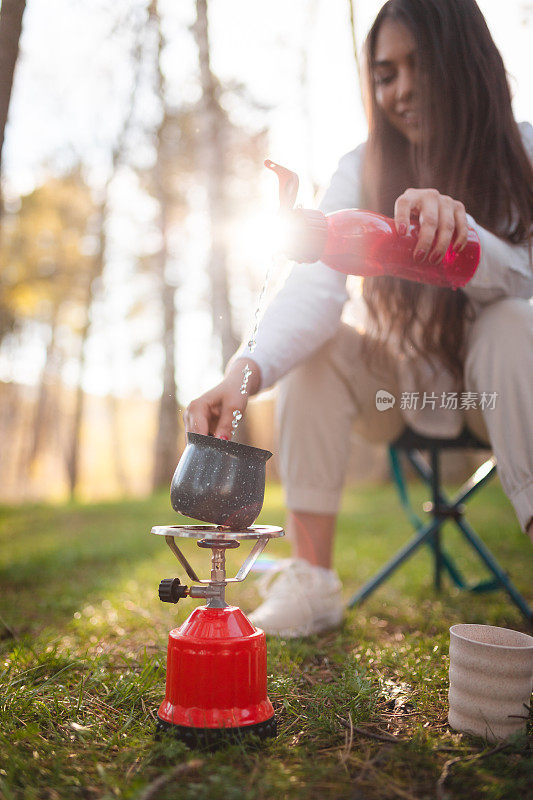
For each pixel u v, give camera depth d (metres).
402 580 2.36
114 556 2.95
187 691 1.01
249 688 1.02
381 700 1.17
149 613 1.80
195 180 9.80
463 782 0.88
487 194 1.42
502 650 1.00
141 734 1.03
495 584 1.93
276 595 1.59
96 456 22.06
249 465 1.03
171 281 11.02
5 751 0.94
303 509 1.64
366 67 1.56
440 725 1.07
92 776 0.90
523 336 1.31
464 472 9.04
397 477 2.18
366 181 1.63
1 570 2.49
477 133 1.41
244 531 1.03
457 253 1.22
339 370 1.64
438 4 1.41
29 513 5.96
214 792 0.83
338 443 1.63
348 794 0.85
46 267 11.17
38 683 1.23
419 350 1.56
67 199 11.06
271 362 1.39
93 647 1.49
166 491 9.84
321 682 1.26
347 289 1.69
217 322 6.43
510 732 1.00
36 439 15.83
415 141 1.53
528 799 0.83
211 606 1.07
